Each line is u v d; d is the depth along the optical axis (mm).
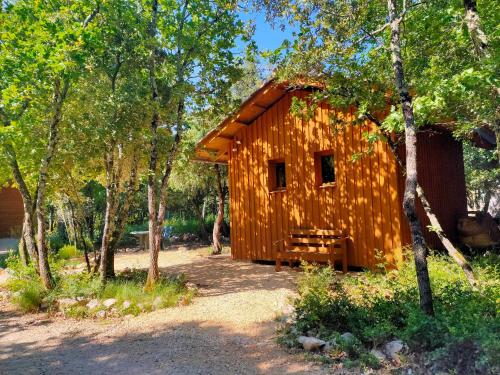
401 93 5008
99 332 6297
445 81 4719
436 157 11336
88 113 8516
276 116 11367
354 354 4523
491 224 11055
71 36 7395
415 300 5168
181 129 8938
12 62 7156
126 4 8578
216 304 7344
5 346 5863
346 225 9773
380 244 9133
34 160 9398
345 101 7465
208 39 8930
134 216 19797
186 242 19000
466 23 5496
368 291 6113
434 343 3918
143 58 8891
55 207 18312
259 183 11727
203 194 19125
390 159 9008
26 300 7770
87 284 8336
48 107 8781
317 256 9469
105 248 8758
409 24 7082
